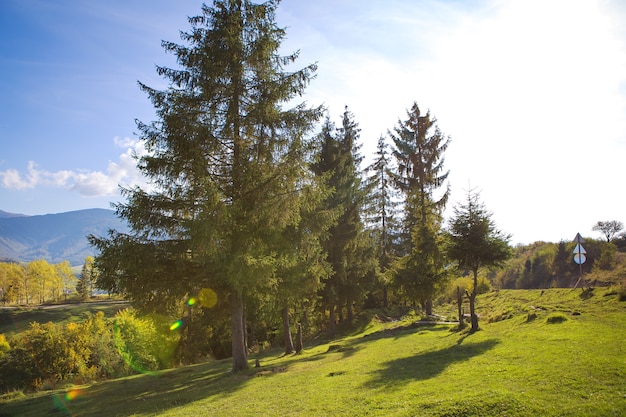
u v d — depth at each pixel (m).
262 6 15.08
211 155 14.62
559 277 49.41
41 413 13.07
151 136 13.81
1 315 60.53
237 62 14.70
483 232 17.81
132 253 12.90
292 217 14.55
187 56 14.34
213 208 12.65
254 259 12.53
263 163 15.11
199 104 14.56
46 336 28.62
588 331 12.36
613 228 57.41
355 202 28.70
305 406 8.52
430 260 27.55
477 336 15.18
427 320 25.38
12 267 92.88
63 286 102.06
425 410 6.85
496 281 65.38
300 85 15.30
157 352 31.33
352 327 31.11
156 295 14.07
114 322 32.25
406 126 30.73
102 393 15.88
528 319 16.69
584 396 6.67
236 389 11.72
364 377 10.80
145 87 13.98
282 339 33.59
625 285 20.38
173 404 10.88
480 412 6.43
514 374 8.52
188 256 14.07
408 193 30.67
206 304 15.75
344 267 27.92
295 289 16.50
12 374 26.66
